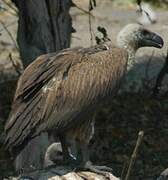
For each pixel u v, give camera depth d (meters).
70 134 10.47
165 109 17.78
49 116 10.16
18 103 10.12
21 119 10.05
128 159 15.58
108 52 10.72
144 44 11.02
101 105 10.60
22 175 10.55
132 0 32.19
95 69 10.52
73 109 10.32
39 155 12.71
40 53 14.20
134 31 10.93
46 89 10.20
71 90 10.31
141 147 16.16
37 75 10.12
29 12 14.21
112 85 10.58
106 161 15.51
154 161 15.61
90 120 10.52
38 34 14.20
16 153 10.23
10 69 20.97
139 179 14.78
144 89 18.88
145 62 21.84
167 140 16.56
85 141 10.57
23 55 14.40
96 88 10.47
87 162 10.50
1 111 17.17
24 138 10.03
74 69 10.43
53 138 12.90
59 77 10.30
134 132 16.80
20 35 14.38
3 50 23.80
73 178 10.22
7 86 18.33
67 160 10.55
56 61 10.37
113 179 10.37
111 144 16.25
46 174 10.34
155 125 17.16
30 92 10.09
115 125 17.03
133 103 17.95
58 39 14.26
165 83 19.47
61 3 14.27
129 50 10.95
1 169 14.46
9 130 10.10
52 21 14.22
